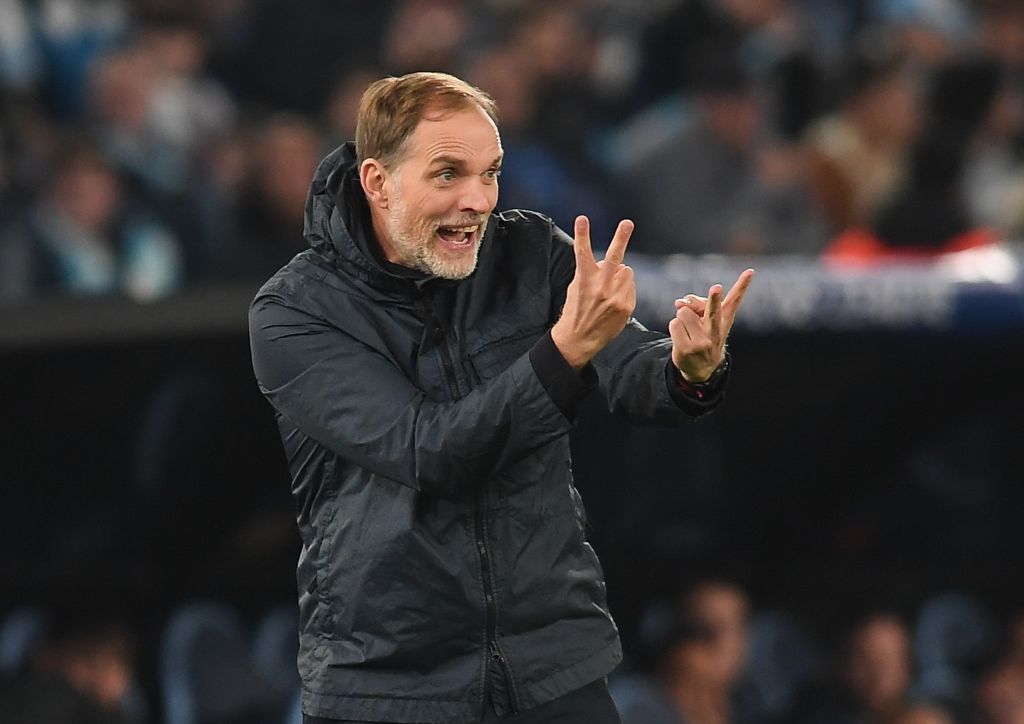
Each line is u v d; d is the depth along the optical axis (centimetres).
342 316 1098
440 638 1078
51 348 1838
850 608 2212
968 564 2245
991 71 2825
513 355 1108
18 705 1925
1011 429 2247
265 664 2034
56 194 2688
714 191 2888
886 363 2089
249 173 2761
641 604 2130
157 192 2822
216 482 1967
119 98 2938
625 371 1107
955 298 1981
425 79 1088
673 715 2098
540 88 3111
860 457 2142
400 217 1077
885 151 2898
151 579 1998
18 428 1916
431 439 1034
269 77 3241
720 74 2880
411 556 1073
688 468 2125
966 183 2805
